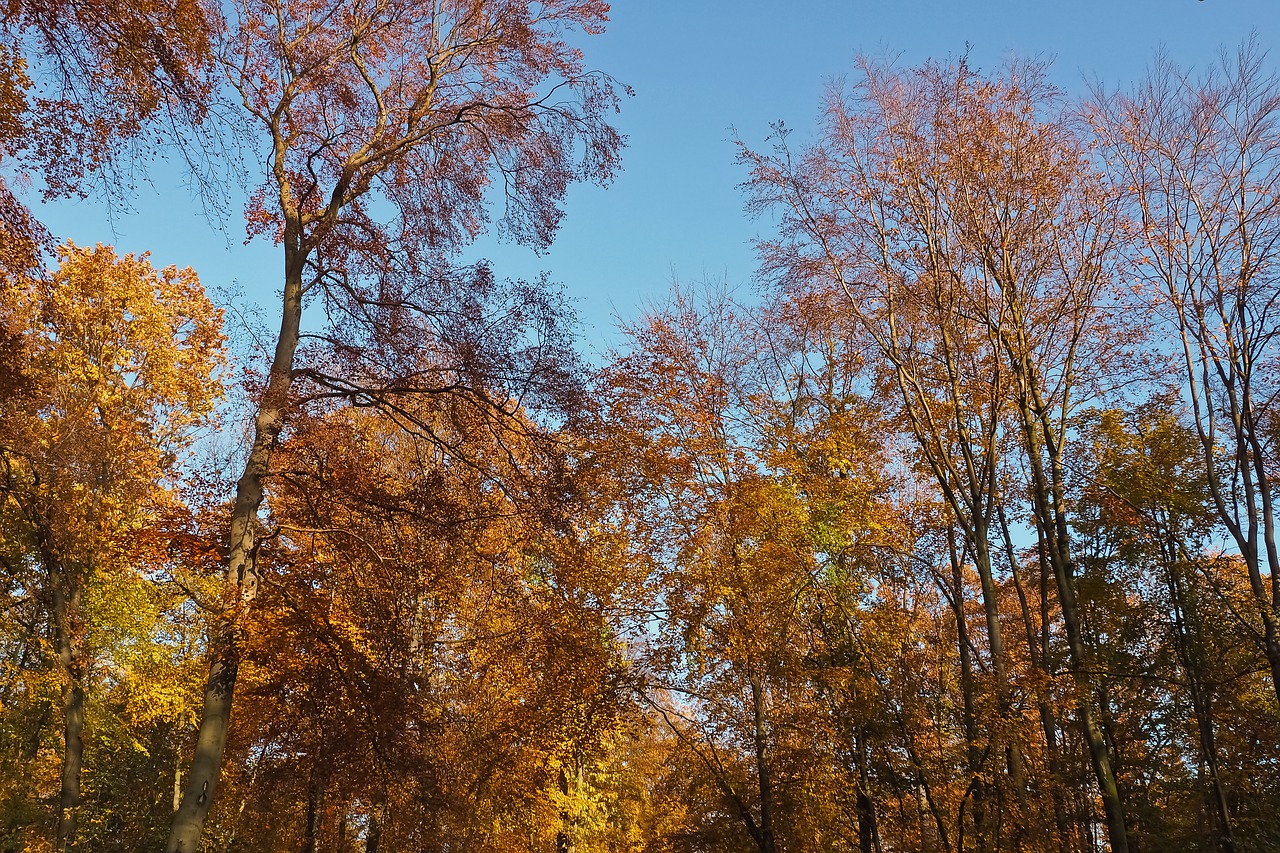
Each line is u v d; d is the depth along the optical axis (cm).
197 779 998
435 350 1295
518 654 1562
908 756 1581
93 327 1919
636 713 1627
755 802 1623
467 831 1567
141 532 1205
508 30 1456
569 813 2006
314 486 1231
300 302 1255
